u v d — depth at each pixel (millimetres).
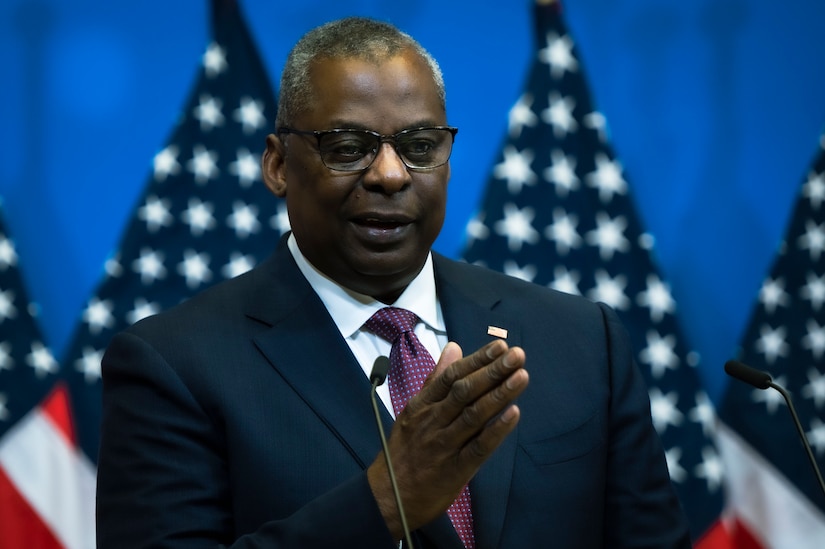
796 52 12117
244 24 11516
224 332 5875
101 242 11062
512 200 11547
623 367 6262
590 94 11844
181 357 5711
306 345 5863
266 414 5590
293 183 5852
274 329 5918
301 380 5719
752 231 11914
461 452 4668
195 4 11445
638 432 6105
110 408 5797
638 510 5945
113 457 5652
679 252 11844
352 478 5023
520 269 11445
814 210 11938
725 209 11922
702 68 12016
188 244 11125
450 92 11711
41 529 10555
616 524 5953
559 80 11820
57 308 10930
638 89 11977
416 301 6148
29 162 11016
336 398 5695
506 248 11438
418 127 5582
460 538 5453
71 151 11094
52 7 11133
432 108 5664
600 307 6598
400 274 5891
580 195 11664
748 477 11609
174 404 5598
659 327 11539
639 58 11992
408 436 4801
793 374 11727
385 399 5793
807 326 11781
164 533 5320
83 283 10977
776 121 12031
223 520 5523
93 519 10695
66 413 10719
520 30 11875
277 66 11547
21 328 10789
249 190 11336
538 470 5695
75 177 11078
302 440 5535
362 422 5637
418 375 5852
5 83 11031
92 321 10844
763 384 5582
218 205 11242
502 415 4543
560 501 5660
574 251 11555
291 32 11594
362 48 5652
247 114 11430
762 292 11828
